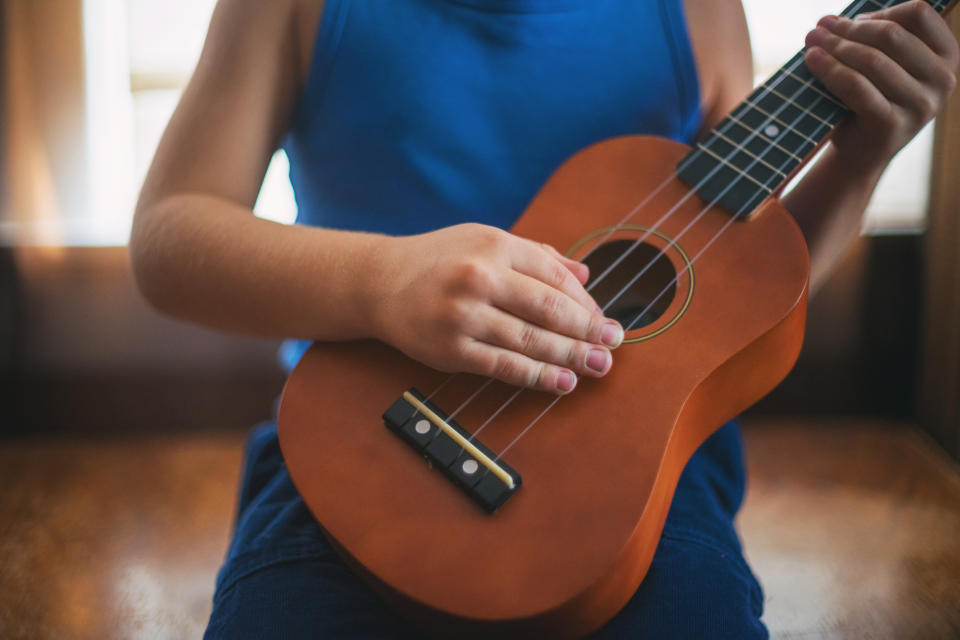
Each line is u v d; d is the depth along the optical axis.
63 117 1.63
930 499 1.46
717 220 0.74
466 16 0.83
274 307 0.68
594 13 0.85
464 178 0.87
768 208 0.75
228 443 1.72
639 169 0.81
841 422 1.71
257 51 0.80
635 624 0.60
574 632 0.56
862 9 0.81
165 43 1.65
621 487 0.57
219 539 1.42
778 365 0.71
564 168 0.82
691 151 0.80
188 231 0.71
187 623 1.22
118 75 1.65
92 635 1.20
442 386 0.65
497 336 0.59
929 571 1.28
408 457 0.61
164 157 0.78
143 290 0.74
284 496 0.75
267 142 0.82
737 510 0.80
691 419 0.65
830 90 0.77
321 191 0.89
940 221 1.47
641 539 0.56
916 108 0.73
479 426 0.62
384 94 0.83
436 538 0.56
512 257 0.62
